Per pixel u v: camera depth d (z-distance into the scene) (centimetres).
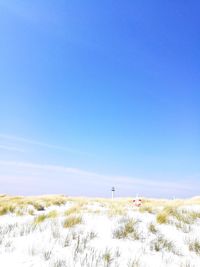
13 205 1686
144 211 1235
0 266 450
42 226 810
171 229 858
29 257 503
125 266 509
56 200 2341
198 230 870
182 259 595
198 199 2614
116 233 726
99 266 491
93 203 2031
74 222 827
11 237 666
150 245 661
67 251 555
